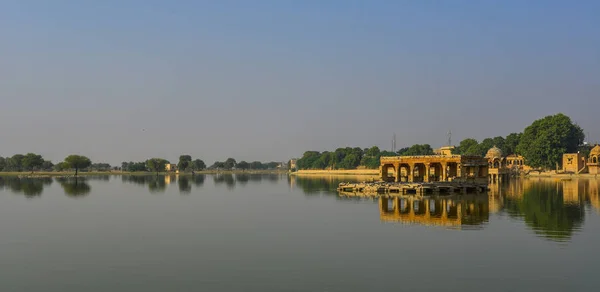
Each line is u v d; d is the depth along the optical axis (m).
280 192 106.06
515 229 45.03
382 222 50.38
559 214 55.94
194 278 29.17
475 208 62.81
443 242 38.88
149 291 26.86
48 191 113.62
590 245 37.34
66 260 34.16
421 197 81.50
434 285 27.33
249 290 26.73
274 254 35.06
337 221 51.53
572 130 186.12
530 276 28.94
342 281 28.20
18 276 30.19
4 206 73.50
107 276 29.92
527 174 184.88
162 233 44.91
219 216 57.75
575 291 26.23
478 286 27.12
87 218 57.00
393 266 31.38
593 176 167.75
